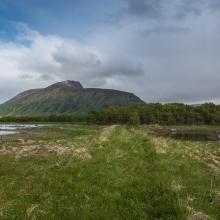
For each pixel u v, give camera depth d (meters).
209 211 9.68
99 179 13.54
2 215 9.14
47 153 24.14
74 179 13.58
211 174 16.38
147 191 11.82
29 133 94.12
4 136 75.69
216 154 30.72
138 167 16.42
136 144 27.16
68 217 9.13
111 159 18.27
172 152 23.61
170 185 12.17
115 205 10.30
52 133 92.75
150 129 117.81
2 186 12.75
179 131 117.38
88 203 10.46
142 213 9.52
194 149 31.03
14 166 18.19
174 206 9.59
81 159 18.36
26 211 9.38
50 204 10.27
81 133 89.19
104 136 33.22
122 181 13.16
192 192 11.58
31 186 12.57
